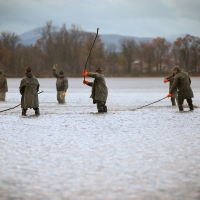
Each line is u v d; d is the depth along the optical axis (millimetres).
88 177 19344
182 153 24391
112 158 23125
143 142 28266
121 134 32156
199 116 45344
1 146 27094
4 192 17312
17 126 37719
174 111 51906
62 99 68438
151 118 43781
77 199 16328
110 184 18250
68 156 23750
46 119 43562
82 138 30234
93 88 50781
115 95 94188
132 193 16984
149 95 93750
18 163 22172
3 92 74188
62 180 18906
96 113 49969
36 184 18375
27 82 47594
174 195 16703
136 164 21719
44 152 24969
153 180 18781
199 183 18297
